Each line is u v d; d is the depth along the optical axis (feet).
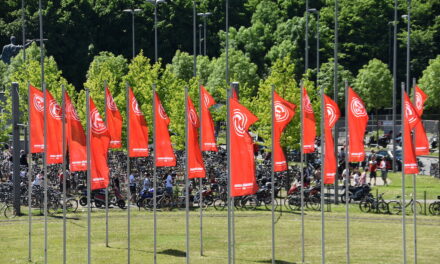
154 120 127.65
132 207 200.95
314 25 496.64
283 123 123.95
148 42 532.73
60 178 216.54
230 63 440.86
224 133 402.93
